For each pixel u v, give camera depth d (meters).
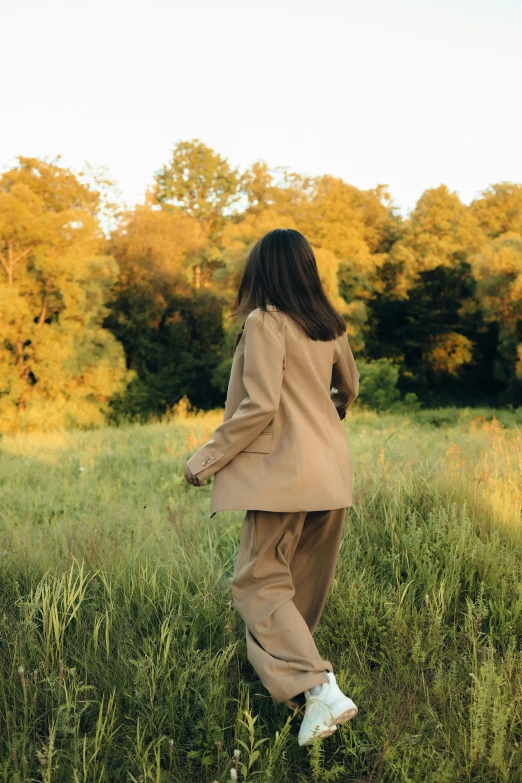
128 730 2.08
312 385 2.19
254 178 29.12
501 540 3.41
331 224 24.58
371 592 2.89
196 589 2.90
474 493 3.76
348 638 2.59
